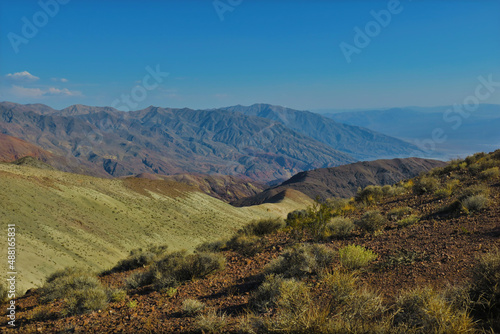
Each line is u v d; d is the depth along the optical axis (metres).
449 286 4.50
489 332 3.22
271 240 14.77
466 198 11.50
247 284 7.80
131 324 6.24
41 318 8.78
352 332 3.50
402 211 13.09
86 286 11.62
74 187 74.00
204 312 6.10
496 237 7.08
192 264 10.19
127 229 64.31
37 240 44.62
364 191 21.61
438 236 8.41
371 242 9.50
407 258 6.73
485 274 4.05
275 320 4.16
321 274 6.61
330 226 12.09
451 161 25.72
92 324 6.84
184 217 85.25
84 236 53.50
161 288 9.57
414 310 3.76
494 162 18.98
